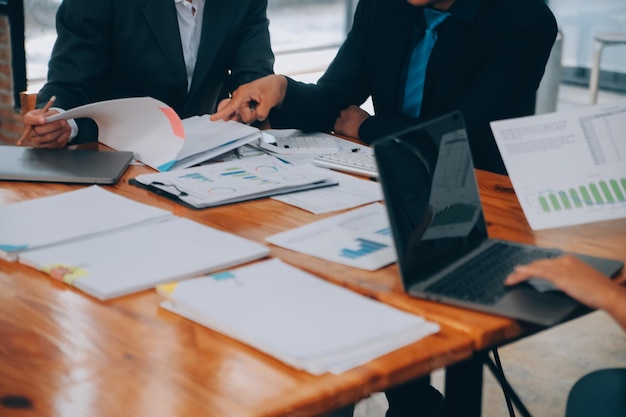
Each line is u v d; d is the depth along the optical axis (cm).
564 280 115
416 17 222
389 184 118
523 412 185
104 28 233
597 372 143
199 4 250
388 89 225
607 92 555
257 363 99
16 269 126
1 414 87
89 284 118
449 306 116
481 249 137
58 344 103
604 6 542
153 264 126
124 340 104
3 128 463
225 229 147
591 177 154
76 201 155
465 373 134
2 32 444
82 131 207
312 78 565
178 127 185
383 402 253
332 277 125
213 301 112
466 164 142
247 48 255
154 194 166
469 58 214
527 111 228
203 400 90
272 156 195
